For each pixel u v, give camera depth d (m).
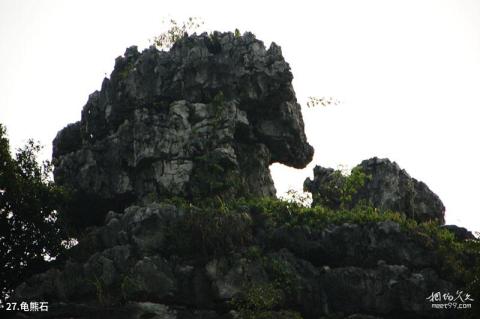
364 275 111.88
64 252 117.50
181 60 122.75
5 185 118.50
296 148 126.94
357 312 111.31
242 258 109.50
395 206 124.56
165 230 110.31
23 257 118.75
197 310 108.06
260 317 107.44
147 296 107.31
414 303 111.62
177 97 121.75
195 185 117.12
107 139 122.25
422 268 114.06
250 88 121.94
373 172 127.25
